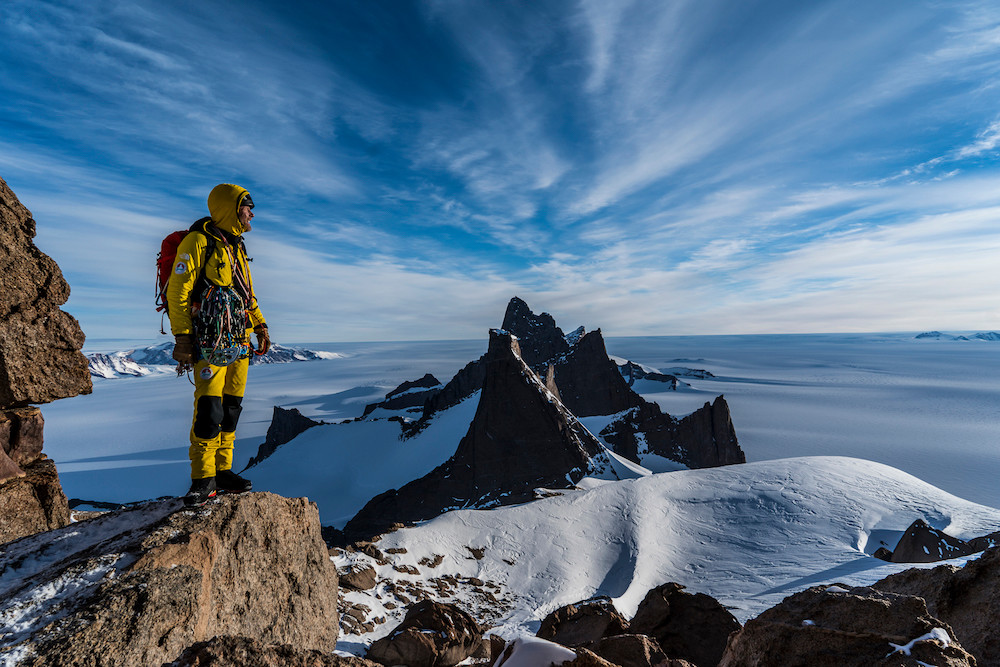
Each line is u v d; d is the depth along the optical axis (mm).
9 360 5371
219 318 4164
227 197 4352
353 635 17516
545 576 48969
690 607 15188
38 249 5809
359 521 102438
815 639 3377
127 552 3553
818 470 84312
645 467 131125
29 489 5527
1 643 2529
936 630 3195
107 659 2736
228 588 4457
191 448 4473
